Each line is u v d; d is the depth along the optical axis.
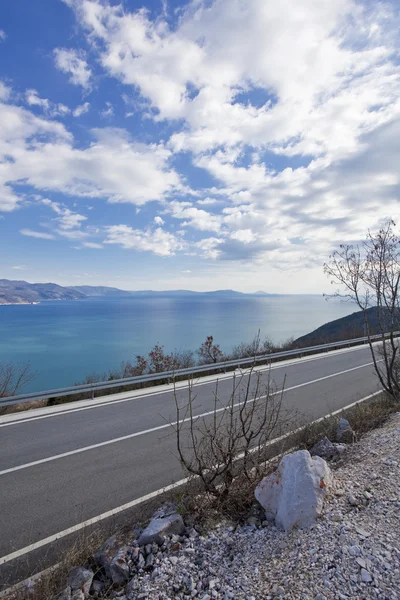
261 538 3.25
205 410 9.28
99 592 3.03
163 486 5.23
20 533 4.20
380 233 7.84
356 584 2.29
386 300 7.96
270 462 4.74
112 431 7.80
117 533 3.82
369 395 10.60
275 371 14.98
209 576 2.87
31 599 2.96
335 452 5.23
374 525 2.85
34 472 5.81
